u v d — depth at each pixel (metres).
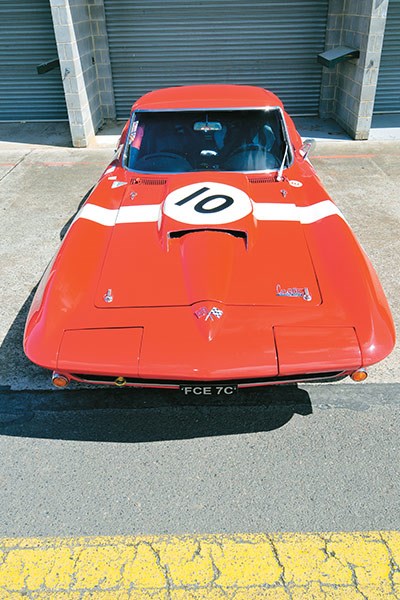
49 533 2.16
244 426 2.69
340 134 7.71
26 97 8.44
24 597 1.92
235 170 3.53
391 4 7.49
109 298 2.42
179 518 2.21
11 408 2.84
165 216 2.96
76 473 2.44
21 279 4.06
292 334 2.21
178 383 2.27
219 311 2.29
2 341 3.35
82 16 7.25
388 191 5.64
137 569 2.01
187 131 3.64
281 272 2.54
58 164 6.80
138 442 2.61
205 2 7.56
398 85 8.25
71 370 2.20
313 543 2.09
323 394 2.89
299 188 3.37
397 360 3.12
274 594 1.91
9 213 5.31
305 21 7.73
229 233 2.81
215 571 1.99
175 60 8.08
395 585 1.92
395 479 2.37
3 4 7.61
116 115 8.62
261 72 8.19
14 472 2.45
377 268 4.08
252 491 2.32
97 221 3.07
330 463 2.46
